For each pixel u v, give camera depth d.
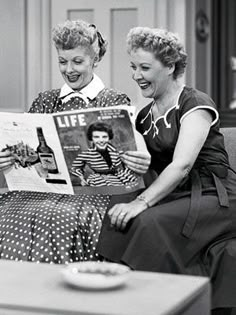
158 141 2.36
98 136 2.17
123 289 1.57
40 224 2.25
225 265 2.21
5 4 5.06
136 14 4.94
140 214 2.15
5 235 2.27
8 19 5.06
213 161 2.35
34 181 2.35
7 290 1.54
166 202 2.27
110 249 2.17
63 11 5.04
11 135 2.29
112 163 2.21
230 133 2.69
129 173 2.24
